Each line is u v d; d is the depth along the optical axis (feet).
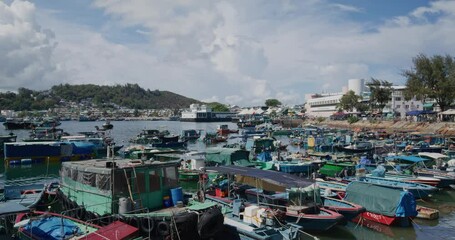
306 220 69.51
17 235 62.08
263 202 78.13
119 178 62.85
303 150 223.10
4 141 192.24
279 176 75.97
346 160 147.43
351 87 574.56
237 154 128.16
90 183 66.18
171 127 507.30
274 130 348.18
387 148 185.16
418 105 413.39
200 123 629.10
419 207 87.30
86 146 177.17
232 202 74.23
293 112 615.98
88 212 65.67
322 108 586.86
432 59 291.58
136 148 187.01
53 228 56.95
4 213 54.54
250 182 88.63
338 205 80.59
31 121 432.25
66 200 73.36
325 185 101.71
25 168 155.53
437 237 73.82
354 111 481.05
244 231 60.13
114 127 514.68
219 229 59.36
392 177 112.16
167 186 68.90
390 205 77.61
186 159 135.95
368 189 82.99
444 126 276.00
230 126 518.37
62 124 588.50
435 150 181.06
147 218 59.11
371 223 80.59
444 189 109.29
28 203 79.10
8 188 92.73
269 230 60.80
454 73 276.62
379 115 403.54
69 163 74.43
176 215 58.23
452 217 86.53
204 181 88.33
